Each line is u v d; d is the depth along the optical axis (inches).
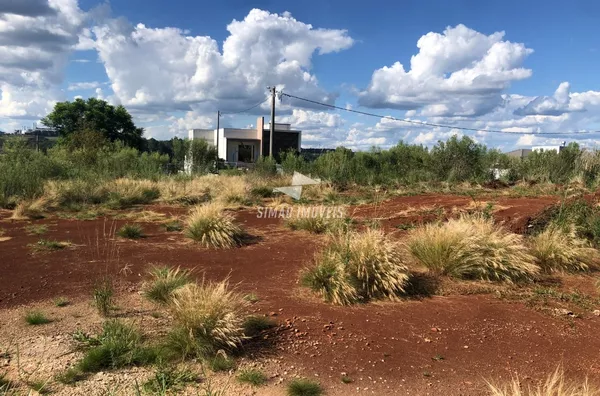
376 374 147.5
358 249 231.1
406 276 219.9
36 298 200.7
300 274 239.5
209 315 155.1
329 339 170.7
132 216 419.8
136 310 188.2
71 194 486.6
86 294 206.8
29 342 156.2
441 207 420.8
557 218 323.6
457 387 141.6
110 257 271.7
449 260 244.5
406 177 697.0
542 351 169.3
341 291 210.4
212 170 919.0
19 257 265.1
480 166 701.9
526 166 692.7
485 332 184.2
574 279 258.4
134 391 126.1
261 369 145.6
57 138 1747.0
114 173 659.4
